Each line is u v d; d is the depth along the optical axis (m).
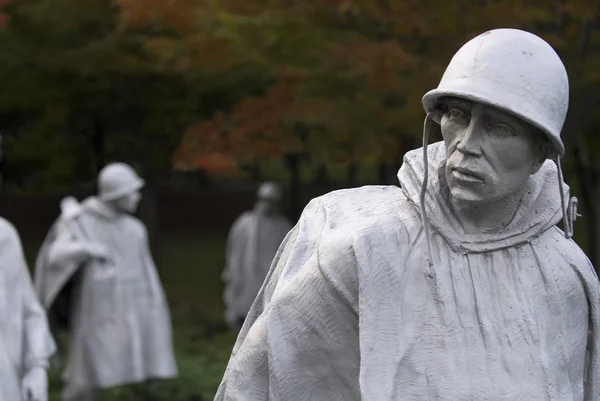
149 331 14.72
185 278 27.45
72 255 14.23
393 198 3.58
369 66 11.24
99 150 20.98
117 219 14.65
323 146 13.23
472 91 3.12
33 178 24.28
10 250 8.49
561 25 11.30
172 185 40.16
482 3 10.92
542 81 3.13
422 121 11.81
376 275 3.32
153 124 19.59
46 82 18.84
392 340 3.30
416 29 11.36
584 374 3.52
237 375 3.57
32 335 8.50
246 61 13.59
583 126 13.08
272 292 3.75
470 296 3.33
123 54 17.84
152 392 14.94
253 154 13.31
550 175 3.47
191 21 13.14
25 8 17.69
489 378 3.26
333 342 3.40
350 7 11.12
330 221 3.54
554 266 3.39
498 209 3.35
